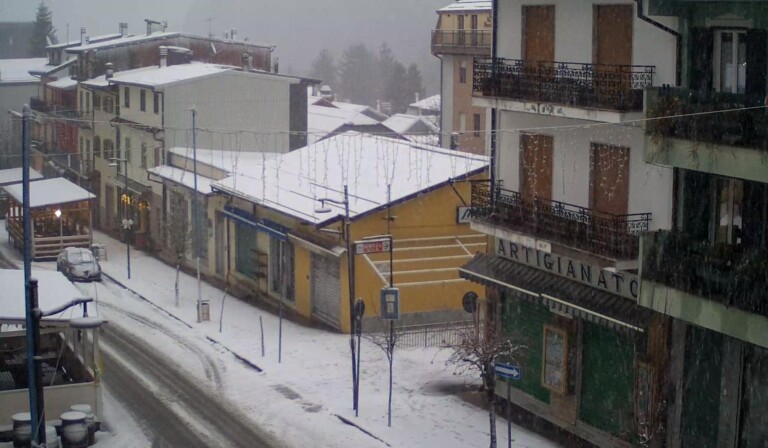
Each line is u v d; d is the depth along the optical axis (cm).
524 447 2688
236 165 5091
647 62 2498
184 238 5281
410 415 2966
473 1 7631
